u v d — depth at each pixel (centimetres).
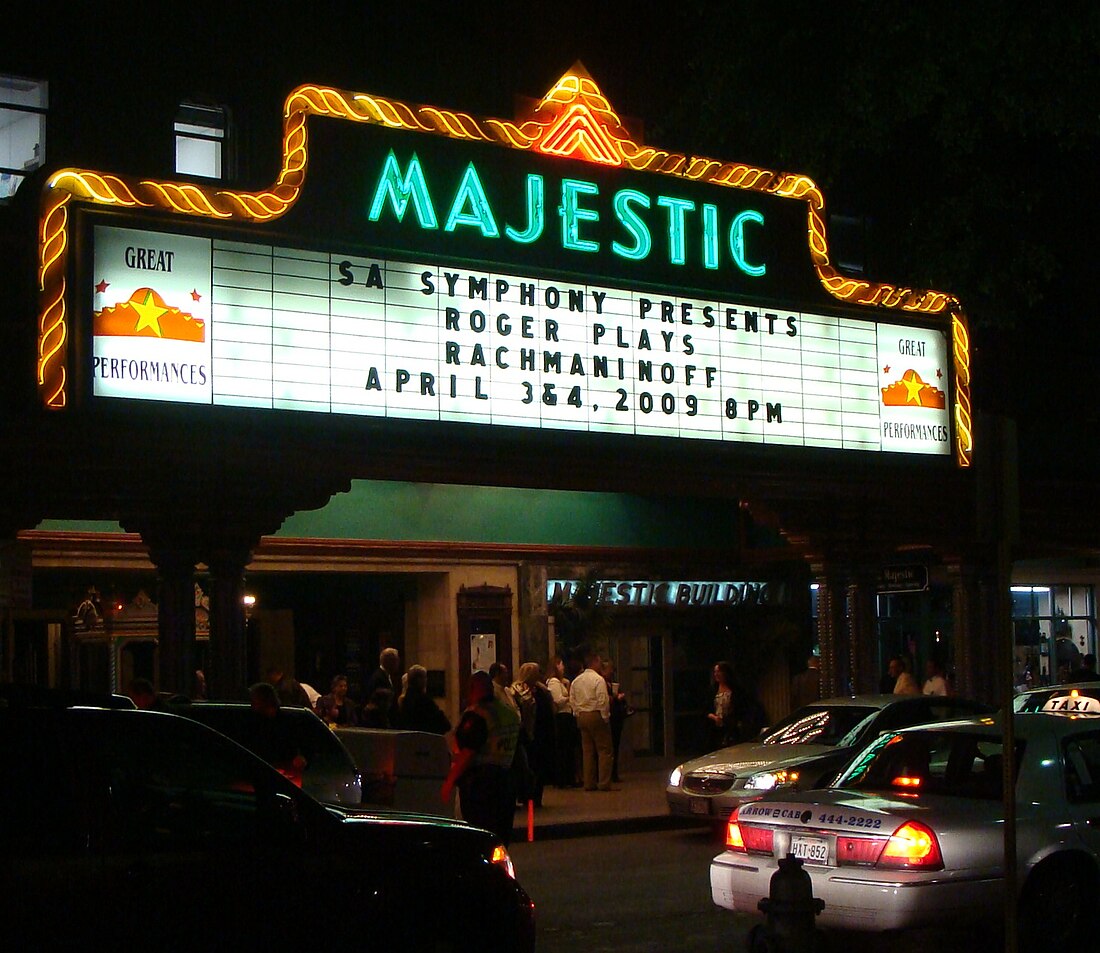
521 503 2262
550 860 1527
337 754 1158
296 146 1439
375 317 1460
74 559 1861
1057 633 2931
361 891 729
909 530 1962
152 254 1349
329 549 2047
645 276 1628
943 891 880
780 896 834
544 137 1597
